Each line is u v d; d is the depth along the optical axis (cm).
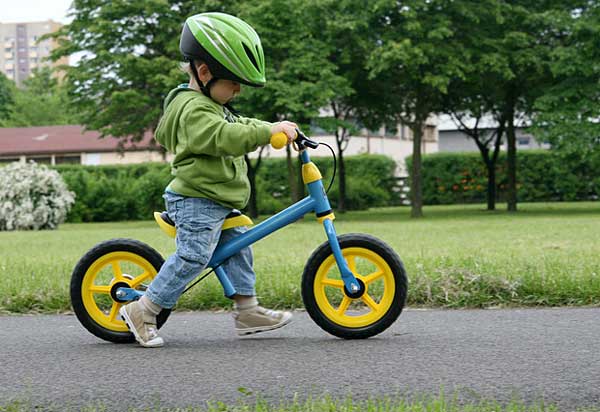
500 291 669
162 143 515
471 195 4297
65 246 1540
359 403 361
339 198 3650
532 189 4162
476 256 933
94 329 529
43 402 380
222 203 502
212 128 483
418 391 386
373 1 2766
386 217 3031
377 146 5656
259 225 518
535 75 3055
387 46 2698
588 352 470
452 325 566
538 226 1984
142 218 3759
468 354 468
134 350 500
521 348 483
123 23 2866
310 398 362
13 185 2666
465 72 2864
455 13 2827
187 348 503
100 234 2119
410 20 2764
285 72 2678
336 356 468
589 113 2839
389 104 3148
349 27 2723
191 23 502
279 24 2734
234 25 497
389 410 338
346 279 519
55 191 2705
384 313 520
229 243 516
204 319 617
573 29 2792
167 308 512
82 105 2994
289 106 2605
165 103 510
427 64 2811
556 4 3017
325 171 4162
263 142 486
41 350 506
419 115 2998
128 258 532
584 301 655
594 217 2580
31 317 645
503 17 2859
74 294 530
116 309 532
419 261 844
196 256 499
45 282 747
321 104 2672
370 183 4119
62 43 3005
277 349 493
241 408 355
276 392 389
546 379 407
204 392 392
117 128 3017
